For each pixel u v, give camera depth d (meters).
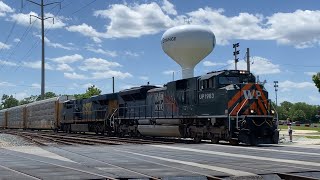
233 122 21.84
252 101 22.25
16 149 20.30
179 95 26.86
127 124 34.88
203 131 24.28
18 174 11.06
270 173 10.63
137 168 12.16
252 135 21.73
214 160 14.09
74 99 49.44
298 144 23.61
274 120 22.50
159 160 14.38
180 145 22.00
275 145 22.12
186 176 10.41
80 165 13.06
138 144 23.45
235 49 44.06
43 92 63.56
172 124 27.72
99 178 10.12
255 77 24.11
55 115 50.47
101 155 16.52
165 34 38.41
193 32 36.72
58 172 11.37
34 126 59.03
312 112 192.12
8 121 76.69
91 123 42.03
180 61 38.12
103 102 39.38
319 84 41.88
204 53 37.41
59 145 23.34
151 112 30.95
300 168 11.59
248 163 12.98
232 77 23.42
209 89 23.62
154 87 32.91
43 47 64.62
